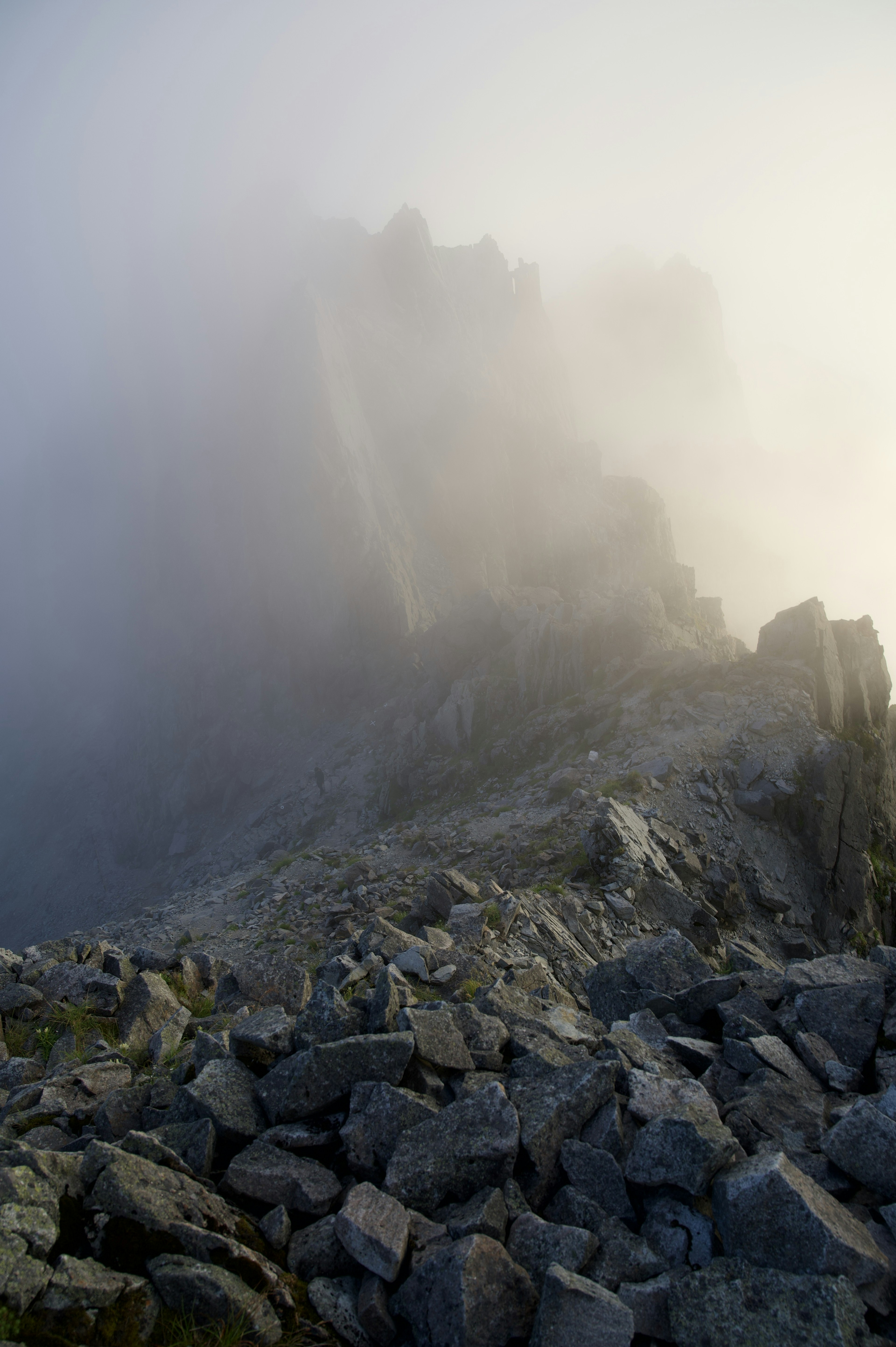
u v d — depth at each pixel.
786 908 29.53
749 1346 4.54
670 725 39.94
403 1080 7.06
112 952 15.92
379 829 56.06
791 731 36.78
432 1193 5.83
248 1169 5.97
